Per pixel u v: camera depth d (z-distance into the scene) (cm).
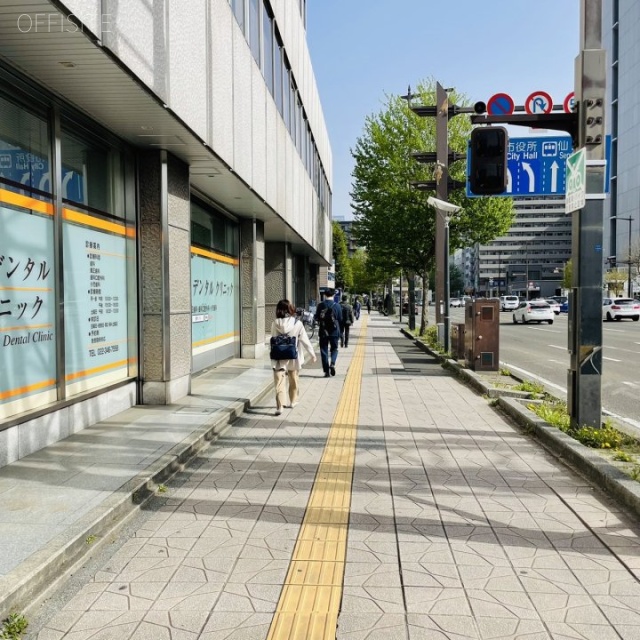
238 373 1228
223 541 407
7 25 468
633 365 1452
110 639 291
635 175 7988
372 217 2669
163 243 850
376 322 4316
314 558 380
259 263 1581
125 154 833
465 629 299
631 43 8131
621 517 449
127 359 847
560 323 4028
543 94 938
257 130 1200
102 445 621
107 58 532
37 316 622
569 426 674
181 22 718
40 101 620
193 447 631
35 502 449
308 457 621
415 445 669
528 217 14325
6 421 551
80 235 718
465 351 1356
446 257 1706
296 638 292
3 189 563
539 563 373
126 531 426
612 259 7362
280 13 1505
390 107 2609
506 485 525
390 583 347
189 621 307
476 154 706
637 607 321
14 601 312
